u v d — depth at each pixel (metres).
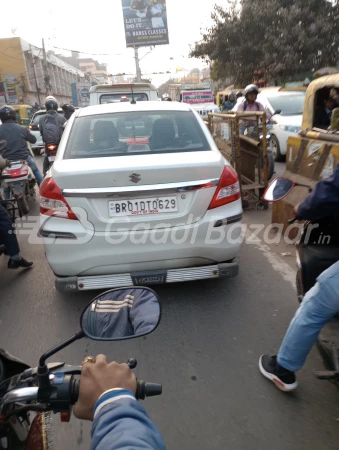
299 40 19.61
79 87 43.16
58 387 1.32
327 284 2.25
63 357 3.11
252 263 4.54
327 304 2.27
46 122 8.09
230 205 3.43
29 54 43.91
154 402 2.58
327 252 2.80
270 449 2.21
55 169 3.36
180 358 3.01
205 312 3.59
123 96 10.76
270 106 11.31
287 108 11.30
